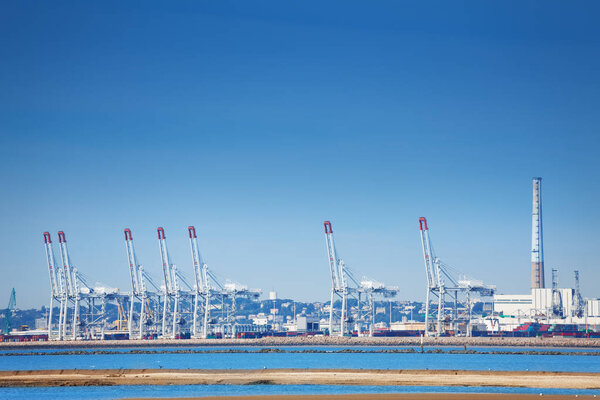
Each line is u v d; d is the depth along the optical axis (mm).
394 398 90688
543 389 101125
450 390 100688
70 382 111500
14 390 105250
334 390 101750
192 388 105750
